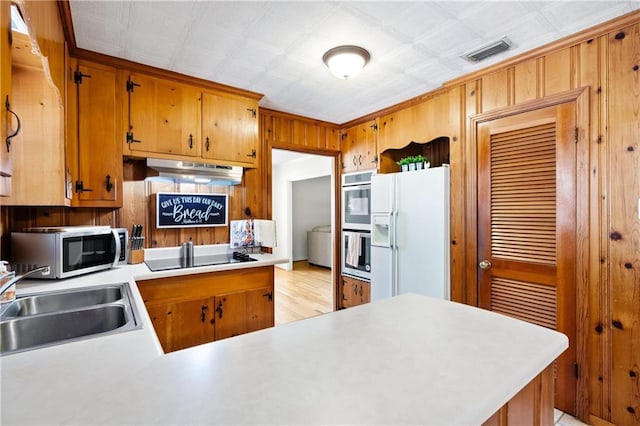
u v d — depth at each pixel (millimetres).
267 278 2674
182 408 539
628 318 1776
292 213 7512
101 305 1348
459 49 2127
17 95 1482
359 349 790
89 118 2162
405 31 1919
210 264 2430
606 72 1853
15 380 744
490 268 2389
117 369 801
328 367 695
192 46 2084
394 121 3244
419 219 2811
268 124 3348
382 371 680
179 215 2775
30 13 1032
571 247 1983
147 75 2389
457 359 743
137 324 1120
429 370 688
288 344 816
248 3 1648
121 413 526
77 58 2123
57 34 1594
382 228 3195
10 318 1165
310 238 7508
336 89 2814
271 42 2039
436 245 2682
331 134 3863
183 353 762
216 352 769
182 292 2285
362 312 1091
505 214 2311
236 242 3035
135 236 2479
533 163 2162
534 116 2162
